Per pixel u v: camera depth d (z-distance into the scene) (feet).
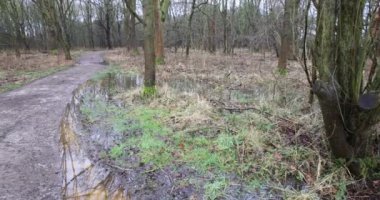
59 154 13.98
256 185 11.38
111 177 12.11
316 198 10.32
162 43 50.72
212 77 36.37
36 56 75.20
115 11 134.00
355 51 10.15
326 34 10.05
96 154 14.21
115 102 24.21
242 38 73.82
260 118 17.52
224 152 13.88
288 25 31.55
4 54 83.10
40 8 76.07
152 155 13.76
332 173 11.21
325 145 12.92
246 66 48.03
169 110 20.48
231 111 19.89
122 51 92.73
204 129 16.79
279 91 26.35
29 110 21.16
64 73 41.86
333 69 10.23
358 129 10.73
